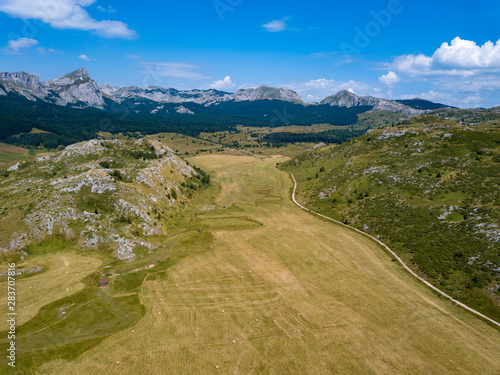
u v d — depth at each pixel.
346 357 53.81
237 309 66.88
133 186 122.69
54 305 66.81
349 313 65.75
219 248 97.12
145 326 61.22
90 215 99.00
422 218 101.00
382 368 51.62
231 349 55.38
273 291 73.81
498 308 65.00
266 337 58.47
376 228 105.44
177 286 75.56
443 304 68.44
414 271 81.50
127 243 92.12
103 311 65.50
